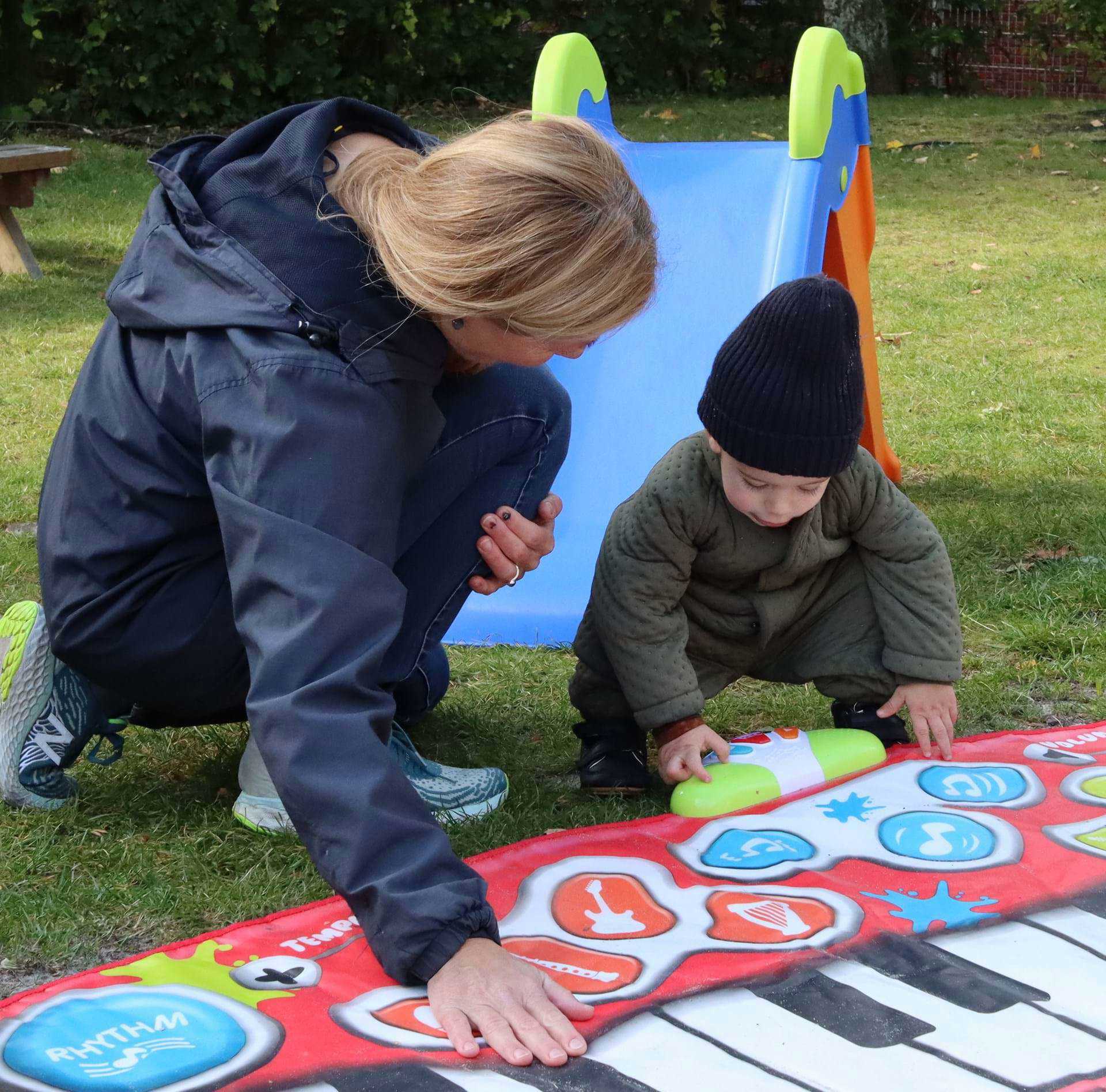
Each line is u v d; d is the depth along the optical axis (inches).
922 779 85.0
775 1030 58.2
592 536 120.3
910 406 190.5
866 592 88.4
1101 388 194.4
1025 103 528.1
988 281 273.1
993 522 136.9
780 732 88.2
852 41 550.3
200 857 75.8
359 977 63.1
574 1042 55.9
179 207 65.6
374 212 60.2
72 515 72.1
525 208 56.2
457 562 79.9
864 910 69.1
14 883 72.8
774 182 129.6
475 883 57.2
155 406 67.5
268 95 438.3
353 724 55.6
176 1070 55.7
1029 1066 55.6
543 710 100.8
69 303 253.8
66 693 80.4
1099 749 89.3
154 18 410.0
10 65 422.6
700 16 518.6
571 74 130.0
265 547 57.2
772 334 73.6
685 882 72.8
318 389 59.1
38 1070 55.8
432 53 458.9
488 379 79.7
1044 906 69.2
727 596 86.5
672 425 122.6
